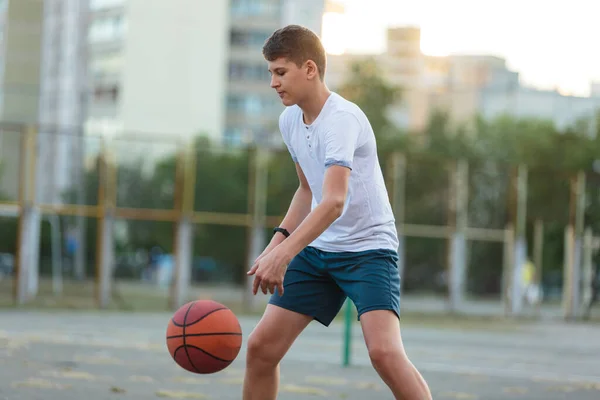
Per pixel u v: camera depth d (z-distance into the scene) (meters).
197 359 5.80
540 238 35.66
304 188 6.30
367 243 5.88
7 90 78.81
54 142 47.84
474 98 108.88
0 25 80.31
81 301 29.94
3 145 74.19
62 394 9.45
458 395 10.96
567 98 79.94
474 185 39.22
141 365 12.55
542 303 49.47
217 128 80.38
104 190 28.47
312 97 5.78
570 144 53.31
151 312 27.95
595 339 24.47
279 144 74.75
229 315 5.88
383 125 56.88
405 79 118.75
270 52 5.77
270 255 5.43
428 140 56.78
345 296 6.20
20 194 27.72
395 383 5.61
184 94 78.81
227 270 47.28
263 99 99.69
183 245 29.38
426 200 36.12
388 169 32.97
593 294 34.88
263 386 6.04
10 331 17.83
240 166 45.09
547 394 11.42
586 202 35.12
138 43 77.75
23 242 27.75
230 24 99.94
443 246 38.72
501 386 12.10
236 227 44.91
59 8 73.12
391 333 5.70
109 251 28.62
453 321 30.86
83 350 14.43
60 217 40.53
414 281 38.91
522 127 56.22
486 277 40.62
